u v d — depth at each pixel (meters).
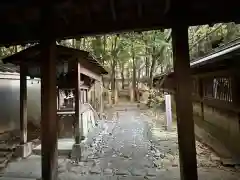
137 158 6.49
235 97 5.39
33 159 6.45
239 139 5.37
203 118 8.41
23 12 3.09
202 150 6.98
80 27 3.40
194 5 3.08
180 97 3.09
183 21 3.15
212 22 3.12
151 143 8.30
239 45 5.22
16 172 5.42
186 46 3.13
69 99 9.91
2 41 3.70
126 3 2.99
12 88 10.37
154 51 20.48
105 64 23.23
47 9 3.01
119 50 22.12
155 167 5.66
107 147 7.86
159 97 18.67
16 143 8.16
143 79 26.80
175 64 3.15
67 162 6.17
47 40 3.54
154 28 3.27
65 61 6.87
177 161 6.10
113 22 3.32
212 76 7.02
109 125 12.58
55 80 3.71
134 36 19.61
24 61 6.82
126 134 10.15
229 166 5.37
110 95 22.00
